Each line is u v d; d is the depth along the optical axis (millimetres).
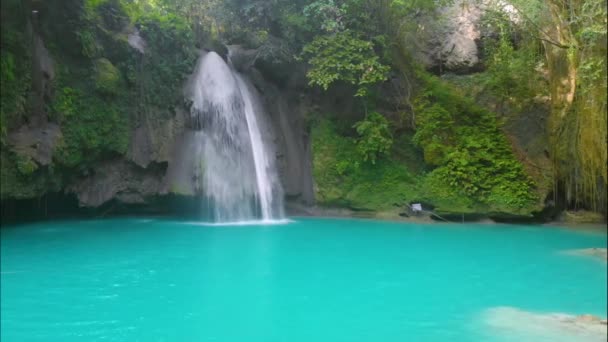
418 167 18766
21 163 13789
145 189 17281
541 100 18516
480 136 18422
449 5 19094
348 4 18422
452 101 18969
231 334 6703
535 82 18688
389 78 19141
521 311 7785
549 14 14922
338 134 19297
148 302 7996
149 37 17281
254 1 18969
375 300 8297
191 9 19469
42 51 14609
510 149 18266
